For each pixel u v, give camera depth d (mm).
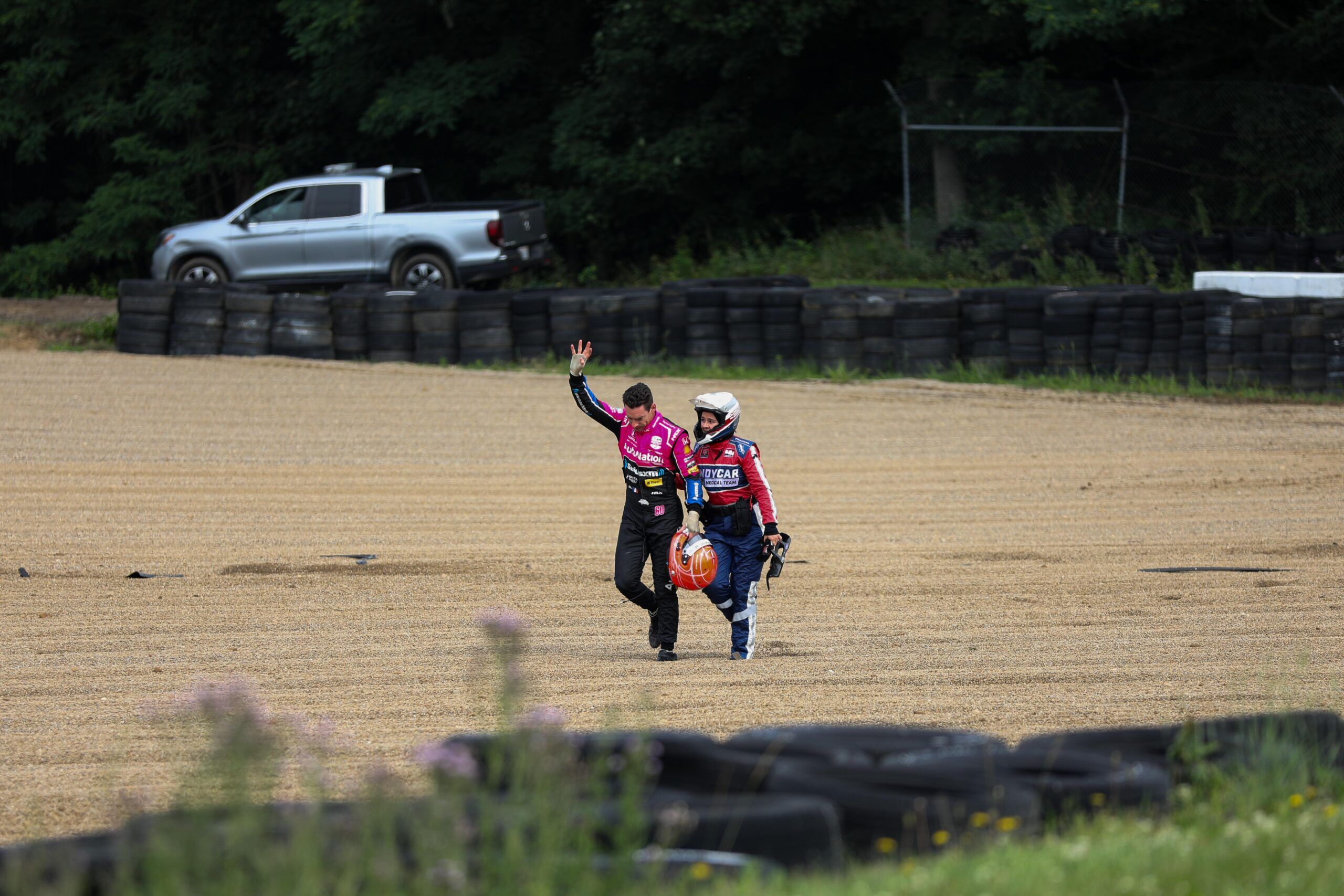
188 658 30734
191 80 127250
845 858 14828
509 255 88875
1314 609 35719
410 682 28391
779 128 125438
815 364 77188
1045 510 51031
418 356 79312
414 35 126312
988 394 71875
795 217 128875
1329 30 106938
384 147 133500
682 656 31844
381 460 59469
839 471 57844
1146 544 45469
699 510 30750
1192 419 66188
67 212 138875
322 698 27031
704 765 16031
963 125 107125
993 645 32250
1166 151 107250
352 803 16266
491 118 128250
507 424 66125
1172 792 16469
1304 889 13258
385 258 88938
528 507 51812
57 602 37062
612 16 120250
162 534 46656
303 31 119812
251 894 12234
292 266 89562
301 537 46531
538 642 33188
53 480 54500
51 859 12875
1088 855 13844
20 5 126375
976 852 14352
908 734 17562
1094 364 73938
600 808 13938
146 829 13039
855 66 125562
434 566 42625
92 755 22875
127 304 81062
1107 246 98125
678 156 117250
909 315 75938
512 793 14094
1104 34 104000
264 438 62875
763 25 110125
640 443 31531
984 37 111500
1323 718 18656
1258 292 78188
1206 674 28734
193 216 127312
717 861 13602
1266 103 103625
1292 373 70625
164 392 70938
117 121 127125
